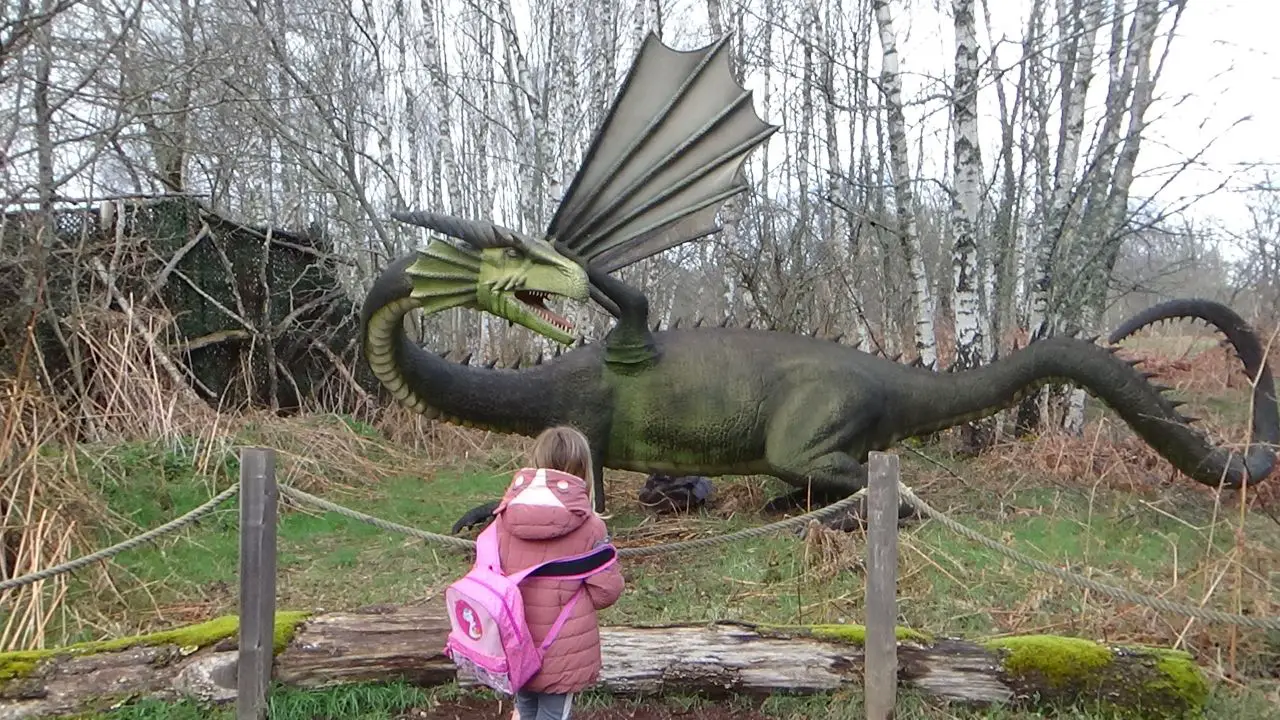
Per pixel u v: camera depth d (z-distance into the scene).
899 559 5.01
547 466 2.99
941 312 15.51
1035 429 8.60
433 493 7.51
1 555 4.67
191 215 8.66
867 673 3.37
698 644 3.60
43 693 3.41
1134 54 8.45
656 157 5.60
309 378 10.17
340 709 3.49
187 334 8.62
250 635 3.40
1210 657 3.90
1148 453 7.42
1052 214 8.62
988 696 3.45
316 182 12.01
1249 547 4.45
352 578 5.24
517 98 15.88
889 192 14.08
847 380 5.82
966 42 7.96
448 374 5.70
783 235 14.06
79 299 7.50
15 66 6.59
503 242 5.02
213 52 9.09
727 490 7.08
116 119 6.90
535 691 2.84
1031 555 5.21
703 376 5.79
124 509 6.09
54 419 6.64
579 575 2.85
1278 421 5.90
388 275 5.29
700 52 5.64
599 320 15.00
